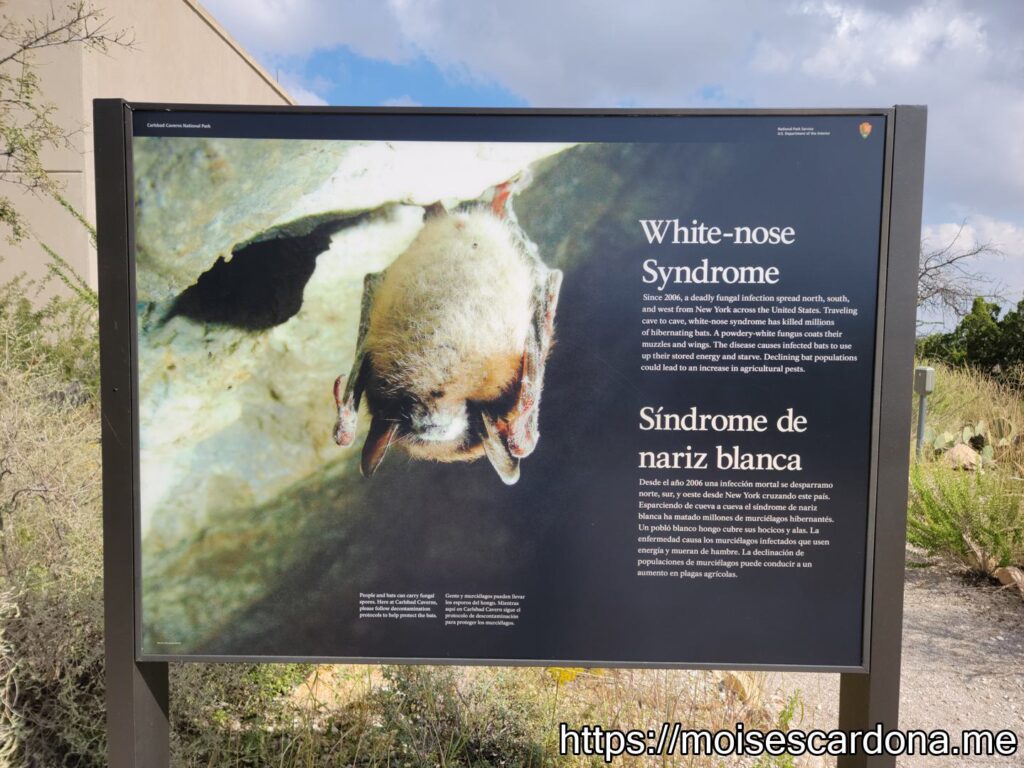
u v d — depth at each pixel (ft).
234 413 6.59
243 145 6.48
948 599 15.11
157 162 6.48
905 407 6.48
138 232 6.50
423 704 9.36
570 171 6.50
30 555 8.65
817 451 6.57
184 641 6.64
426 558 6.66
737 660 6.70
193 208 6.49
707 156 6.49
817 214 6.48
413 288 6.54
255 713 9.25
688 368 6.57
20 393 9.85
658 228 6.52
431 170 6.50
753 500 6.62
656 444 6.61
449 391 6.58
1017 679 11.68
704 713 10.00
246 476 6.60
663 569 6.67
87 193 26.89
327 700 9.71
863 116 6.41
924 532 17.21
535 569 6.66
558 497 6.63
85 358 15.47
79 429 10.99
